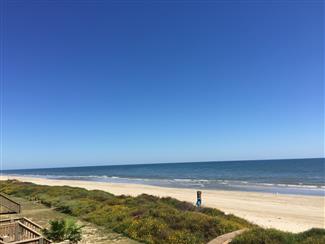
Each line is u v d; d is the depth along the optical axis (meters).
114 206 19.39
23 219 13.12
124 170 156.38
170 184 57.56
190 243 12.43
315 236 10.02
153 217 15.45
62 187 32.88
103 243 13.05
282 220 21.27
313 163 139.00
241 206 27.77
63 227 11.47
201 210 19.44
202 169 127.69
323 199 32.22
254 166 132.25
